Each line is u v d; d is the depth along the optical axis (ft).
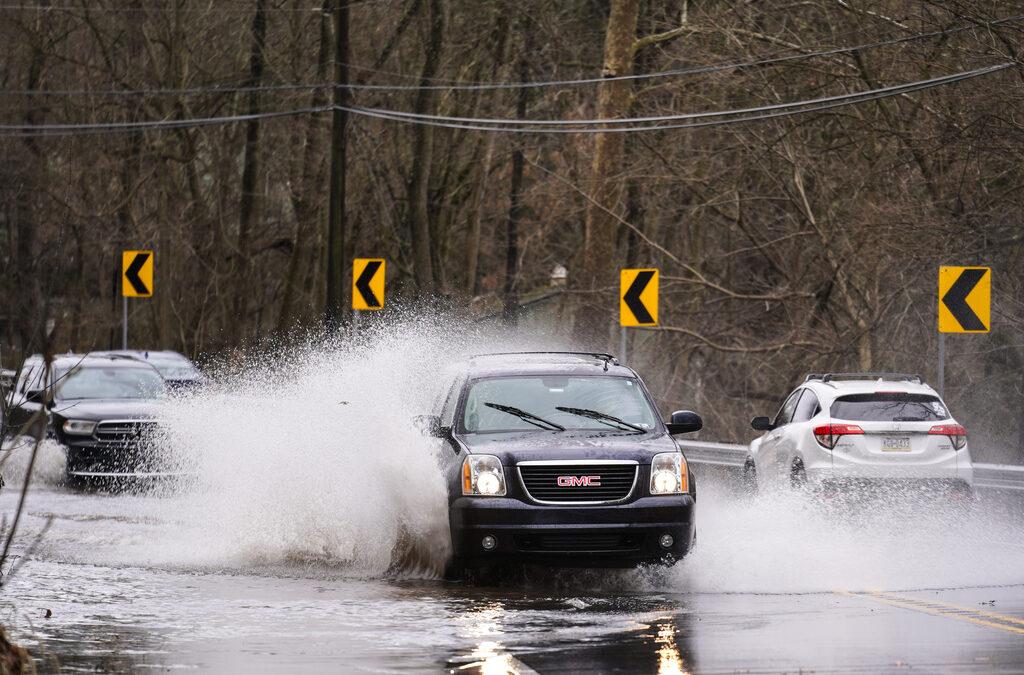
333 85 345.51
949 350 286.46
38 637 103.30
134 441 237.66
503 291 485.56
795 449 182.50
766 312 344.28
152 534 173.06
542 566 137.69
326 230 475.31
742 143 312.91
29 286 118.83
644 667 91.45
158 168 461.37
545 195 434.71
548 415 143.74
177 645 99.96
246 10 469.98
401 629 106.52
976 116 268.21
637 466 133.39
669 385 349.82
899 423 176.24
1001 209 270.26
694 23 340.39
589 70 458.91
